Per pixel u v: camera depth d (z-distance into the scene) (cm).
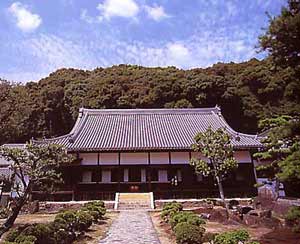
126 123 3484
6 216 1386
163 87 5222
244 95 5075
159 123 3491
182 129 3309
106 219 1888
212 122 3491
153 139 2997
